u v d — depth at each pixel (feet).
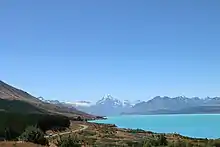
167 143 253.65
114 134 431.43
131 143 282.36
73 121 645.51
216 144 267.59
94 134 416.67
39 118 416.87
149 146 248.11
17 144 145.18
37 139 203.82
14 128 330.75
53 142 231.09
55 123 449.48
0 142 148.36
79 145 177.37
